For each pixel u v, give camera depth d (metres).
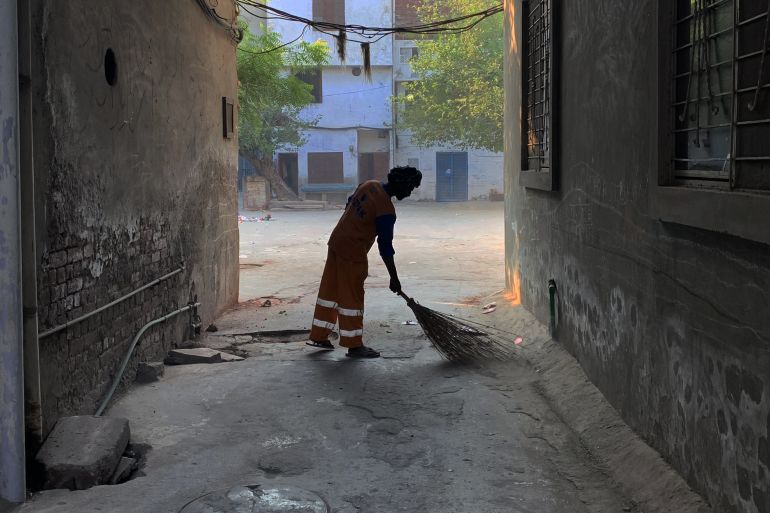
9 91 3.28
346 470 3.76
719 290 2.92
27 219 3.44
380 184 6.02
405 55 34.41
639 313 3.92
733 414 2.82
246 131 29.55
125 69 5.04
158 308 5.90
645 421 3.85
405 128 33.38
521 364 5.91
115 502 3.32
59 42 3.93
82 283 4.31
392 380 5.39
